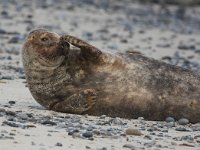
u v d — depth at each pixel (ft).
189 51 232.32
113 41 233.55
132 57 122.31
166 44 241.76
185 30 287.28
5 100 126.41
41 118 110.22
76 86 118.83
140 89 118.93
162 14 329.11
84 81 118.93
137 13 320.91
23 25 247.91
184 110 119.65
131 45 229.86
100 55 118.83
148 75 120.16
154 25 291.17
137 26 281.13
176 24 303.89
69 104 117.50
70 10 300.40
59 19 272.31
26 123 104.78
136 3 356.79
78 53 119.65
